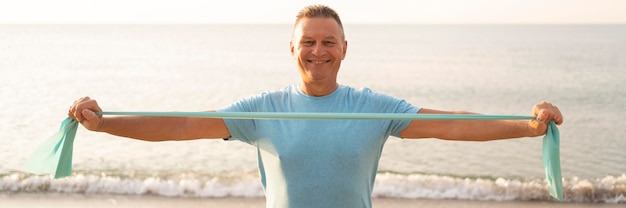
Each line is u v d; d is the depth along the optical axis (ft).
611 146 40.22
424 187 28.89
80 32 243.40
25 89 65.67
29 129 44.60
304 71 9.86
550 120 9.70
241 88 71.26
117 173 31.17
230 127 9.98
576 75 80.84
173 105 59.26
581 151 38.88
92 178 29.19
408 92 67.87
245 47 152.25
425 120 10.04
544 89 68.49
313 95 10.07
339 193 9.63
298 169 9.61
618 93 64.59
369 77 81.71
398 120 9.96
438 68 93.15
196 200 27.45
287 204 9.70
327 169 9.59
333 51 9.76
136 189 28.68
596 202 28.19
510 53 123.44
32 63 95.35
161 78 79.46
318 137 9.59
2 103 55.72
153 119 9.81
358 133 9.65
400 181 29.32
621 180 30.55
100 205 26.50
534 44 157.48
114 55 116.37
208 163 34.55
